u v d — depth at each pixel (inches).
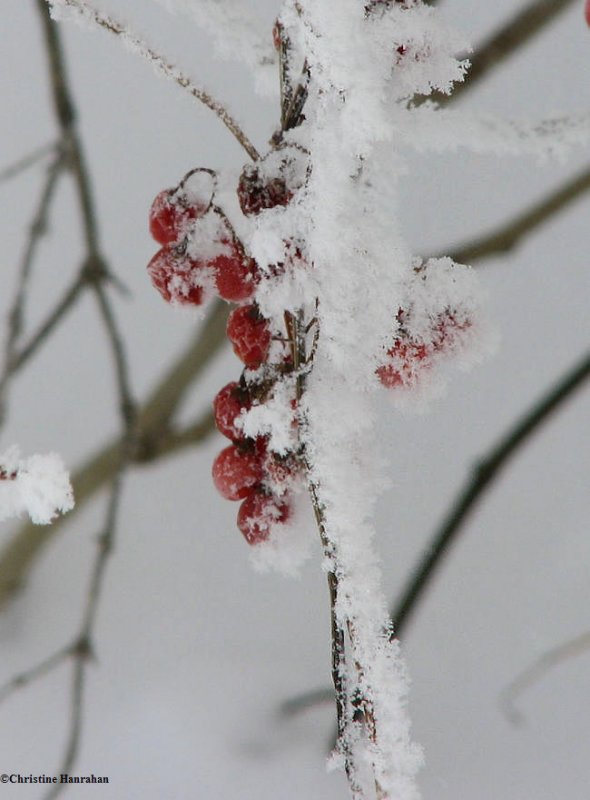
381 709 23.6
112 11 23.9
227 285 24.5
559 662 31.0
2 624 34.0
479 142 25.5
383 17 23.6
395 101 24.2
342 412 23.8
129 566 36.4
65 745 29.8
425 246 38.9
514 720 29.9
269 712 30.3
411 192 39.3
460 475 38.0
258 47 25.2
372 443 24.0
